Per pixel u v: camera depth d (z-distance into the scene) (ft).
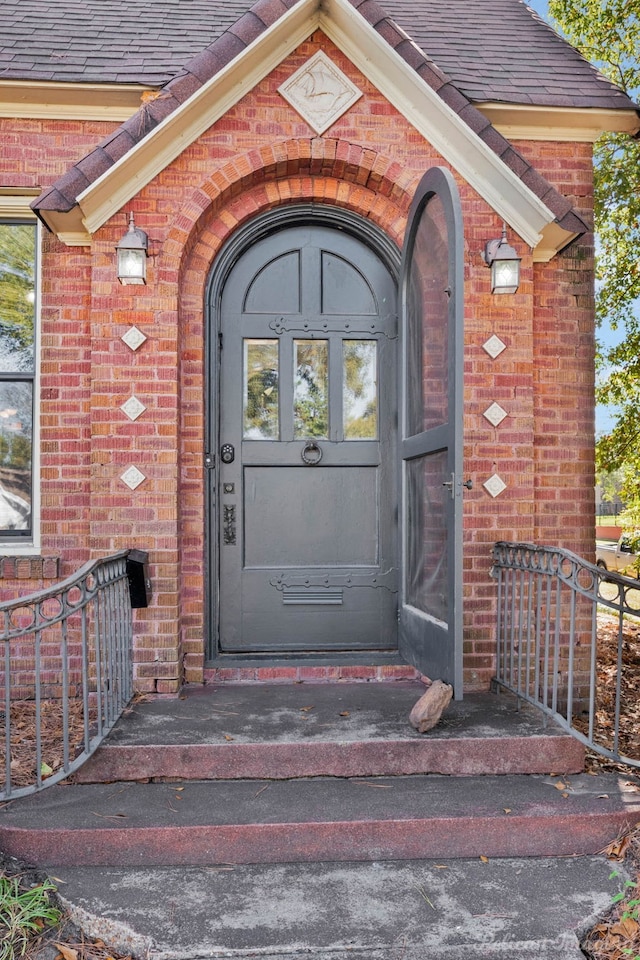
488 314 13.51
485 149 12.76
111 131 14.19
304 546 14.32
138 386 12.86
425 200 12.03
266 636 14.19
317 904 7.98
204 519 13.65
